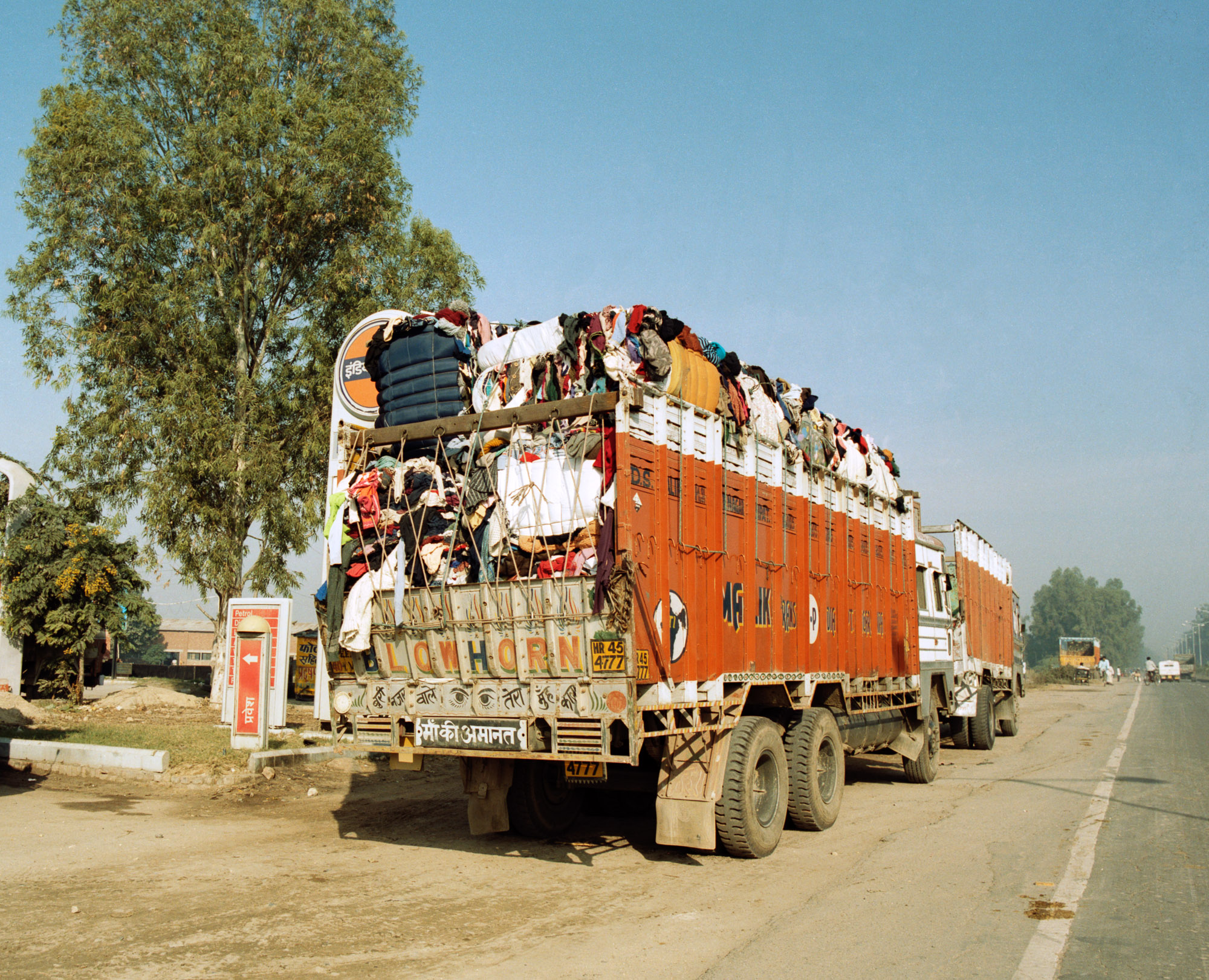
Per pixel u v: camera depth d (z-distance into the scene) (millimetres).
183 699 21078
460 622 6727
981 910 5914
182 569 21219
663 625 6457
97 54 23109
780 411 8922
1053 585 178500
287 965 4836
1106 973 4727
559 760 6305
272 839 8297
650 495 6430
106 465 21438
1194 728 20062
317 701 14977
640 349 6746
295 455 22859
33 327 21328
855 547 10516
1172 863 7191
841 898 6258
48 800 10008
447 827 8945
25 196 21703
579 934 5418
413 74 26562
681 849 7938
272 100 22594
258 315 24156
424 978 4660
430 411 7488
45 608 20203
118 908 5914
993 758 15297
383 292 24141
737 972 4770
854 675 10133
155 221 22016
